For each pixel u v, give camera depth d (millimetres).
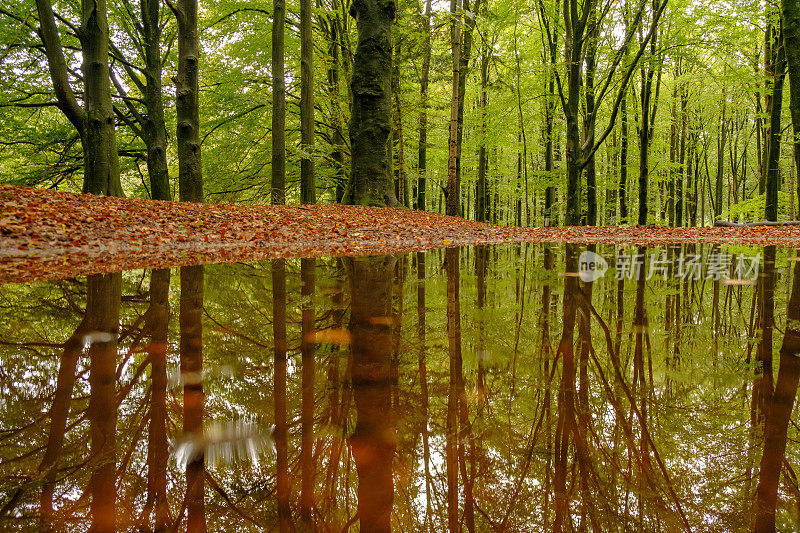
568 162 14453
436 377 1711
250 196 18391
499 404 1515
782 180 28391
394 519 954
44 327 2383
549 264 5703
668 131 22547
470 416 1412
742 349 2143
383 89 11219
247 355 1899
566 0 14164
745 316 2834
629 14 13828
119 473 1055
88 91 10141
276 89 11602
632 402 1559
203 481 1044
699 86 19625
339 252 6117
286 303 2996
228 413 1354
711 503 1027
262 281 3840
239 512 953
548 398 1572
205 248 6039
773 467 1152
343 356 1911
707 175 27109
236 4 14523
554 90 19234
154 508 927
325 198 22938
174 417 1332
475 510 992
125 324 2455
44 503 925
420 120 17938
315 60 15055
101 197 7988
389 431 1293
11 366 1746
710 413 1452
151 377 1636
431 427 1345
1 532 825
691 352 2076
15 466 1057
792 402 1551
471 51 18422
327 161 15086
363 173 11398
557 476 1136
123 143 15688
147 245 5773
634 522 935
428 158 23578
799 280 4273
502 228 12570
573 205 14500
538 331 2422
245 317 2613
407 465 1142
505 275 4625
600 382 1728
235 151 16359
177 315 2641
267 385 1576
